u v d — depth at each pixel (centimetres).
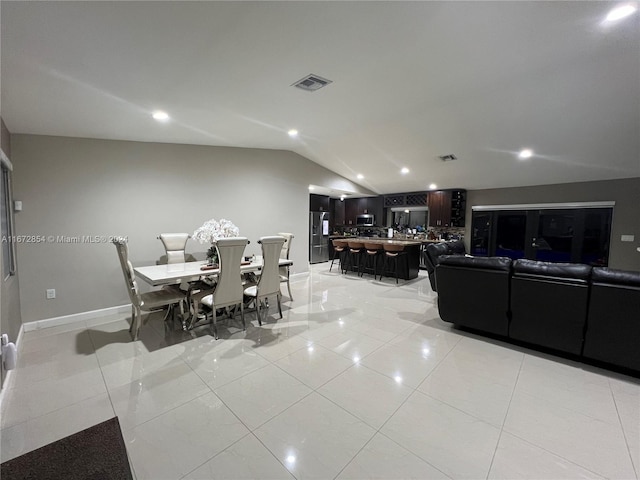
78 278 379
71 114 305
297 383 241
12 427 188
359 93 313
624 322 245
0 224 246
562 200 620
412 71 271
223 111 339
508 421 196
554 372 258
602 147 443
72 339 324
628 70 276
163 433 184
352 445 176
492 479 153
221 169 505
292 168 609
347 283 612
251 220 548
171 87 268
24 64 208
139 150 421
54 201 360
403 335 339
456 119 402
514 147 477
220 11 173
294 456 168
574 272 267
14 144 334
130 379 245
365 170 692
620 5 193
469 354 292
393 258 655
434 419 198
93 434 182
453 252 523
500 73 281
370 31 208
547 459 165
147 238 431
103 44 193
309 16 186
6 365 177
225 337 331
